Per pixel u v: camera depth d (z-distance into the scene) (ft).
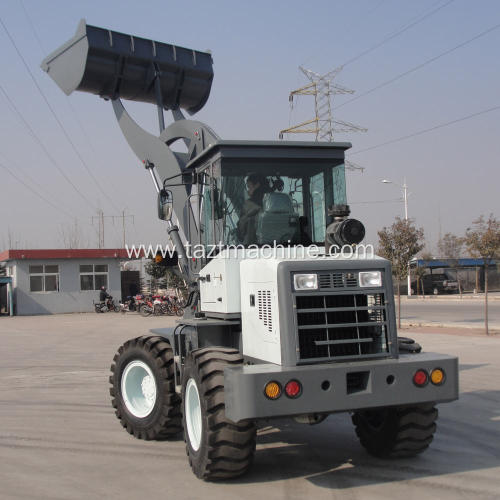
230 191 20.43
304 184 21.21
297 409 15.84
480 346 48.60
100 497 16.51
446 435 22.82
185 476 18.34
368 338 17.25
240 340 19.81
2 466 19.47
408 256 65.05
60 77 31.96
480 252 57.26
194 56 32.60
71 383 35.96
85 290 118.93
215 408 16.97
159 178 27.63
